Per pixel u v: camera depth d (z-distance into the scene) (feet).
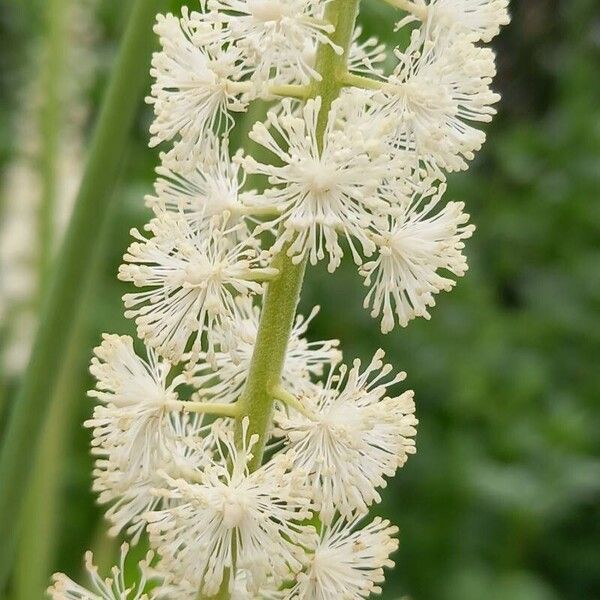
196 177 0.77
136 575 0.94
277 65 0.72
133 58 0.73
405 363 1.73
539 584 1.47
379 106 0.73
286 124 0.71
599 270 1.94
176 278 0.74
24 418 0.74
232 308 0.76
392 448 0.74
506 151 2.15
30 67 1.41
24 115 1.43
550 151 2.15
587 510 1.62
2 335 1.34
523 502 1.51
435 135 0.73
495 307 1.93
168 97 0.74
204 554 0.72
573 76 2.27
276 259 0.74
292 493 0.72
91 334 1.38
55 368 0.74
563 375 1.84
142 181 1.38
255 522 0.72
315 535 0.73
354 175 0.71
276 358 0.74
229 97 0.74
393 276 0.75
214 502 0.72
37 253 1.04
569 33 2.42
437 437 1.66
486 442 1.66
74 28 1.33
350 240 0.72
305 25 0.72
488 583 1.47
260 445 0.74
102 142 0.73
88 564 0.77
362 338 1.74
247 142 0.82
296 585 0.75
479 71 0.74
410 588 1.51
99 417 0.75
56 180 1.01
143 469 0.75
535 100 2.54
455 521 1.56
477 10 0.75
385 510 1.57
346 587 0.75
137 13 0.73
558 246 2.06
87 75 1.35
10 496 0.74
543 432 1.62
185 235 0.75
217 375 0.79
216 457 0.77
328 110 0.72
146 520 0.74
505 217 2.05
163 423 0.75
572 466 1.57
